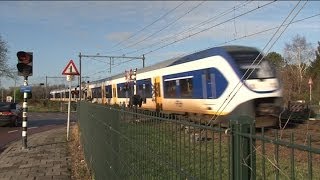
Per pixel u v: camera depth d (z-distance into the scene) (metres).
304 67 58.53
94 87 50.41
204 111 19.64
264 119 17.09
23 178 11.23
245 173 2.96
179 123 3.89
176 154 3.97
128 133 5.90
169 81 24.41
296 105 25.83
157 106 26.58
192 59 21.17
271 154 3.96
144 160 5.02
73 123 37.53
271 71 17.67
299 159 4.68
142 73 30.06
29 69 17.20
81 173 11.57
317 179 5.16
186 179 3.69
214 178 3.38
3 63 63.09
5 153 16.28
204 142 3.48
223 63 18.11
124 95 36.22
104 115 8.42
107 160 7.94
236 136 3.02
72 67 21.14
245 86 17.16
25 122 17.55
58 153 16.02
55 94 94.56
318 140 9.29
